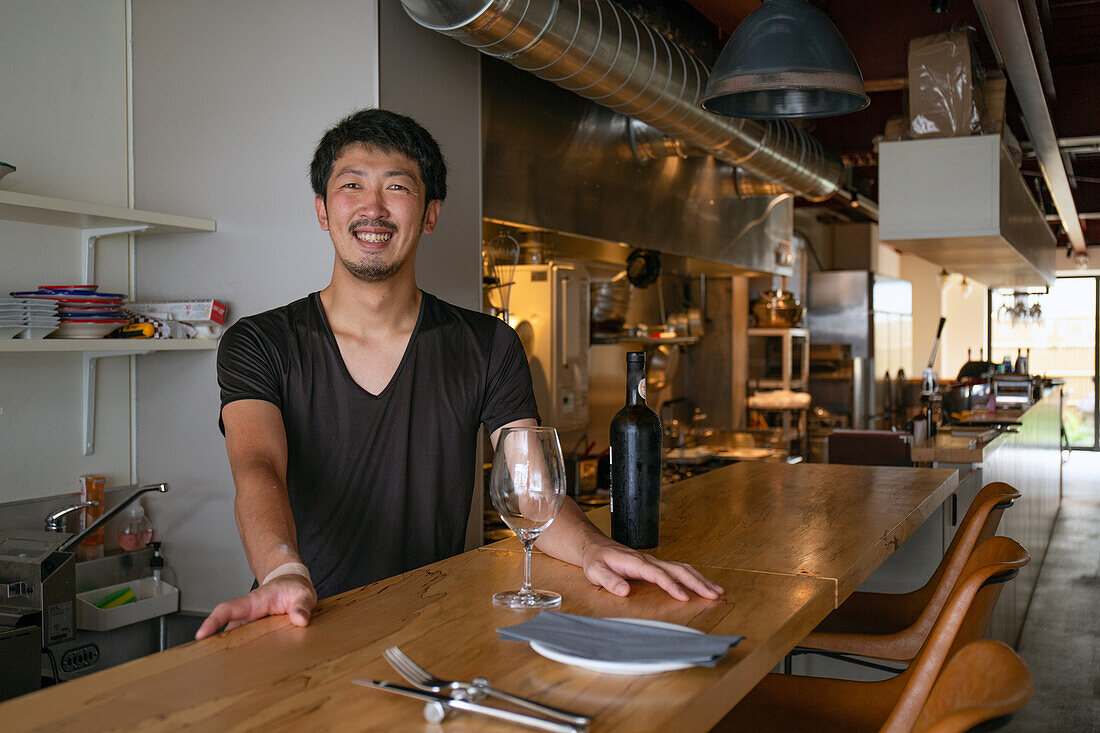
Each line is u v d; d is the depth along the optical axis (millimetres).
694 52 4574
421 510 1775
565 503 1609
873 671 2848
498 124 3611
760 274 7121
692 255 5551
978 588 1368
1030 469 5883
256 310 2867
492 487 1245
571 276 4621
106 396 2963
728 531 1832
